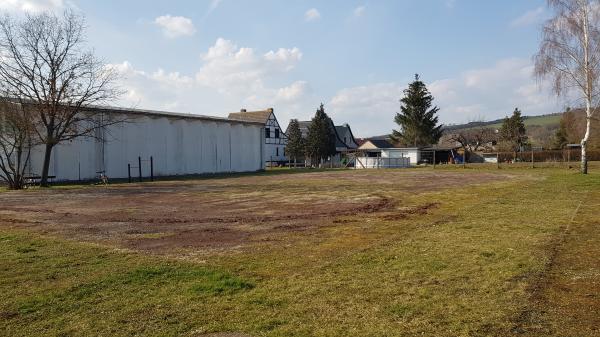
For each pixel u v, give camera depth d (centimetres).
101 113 3322
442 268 615
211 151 4500
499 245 749
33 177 2714
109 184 2884
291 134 6762
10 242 877
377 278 577
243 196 1841
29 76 2506
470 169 4175
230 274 609
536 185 2041
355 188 2177
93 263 689
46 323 447
